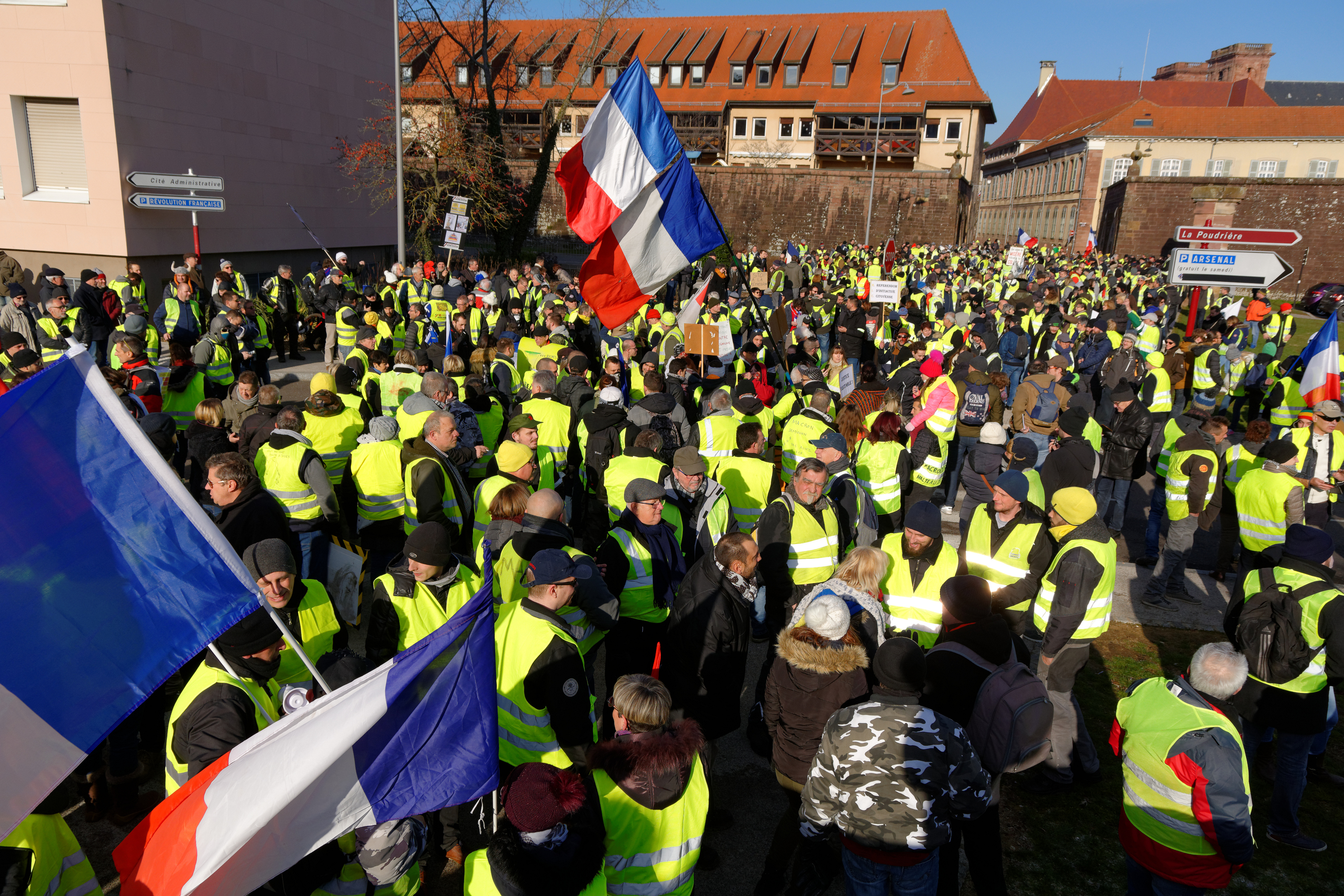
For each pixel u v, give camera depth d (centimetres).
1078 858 450
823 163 5469
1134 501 1091
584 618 434
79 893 282
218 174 1936
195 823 250
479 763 283
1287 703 450
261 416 676
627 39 5691
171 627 263
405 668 270
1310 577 446
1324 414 750
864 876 334
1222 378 1444
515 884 240
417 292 1662
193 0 1816
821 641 378
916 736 318
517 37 5406
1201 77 10275
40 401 259
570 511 823
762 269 2748
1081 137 5997
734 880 427
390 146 2491
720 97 5494
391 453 576
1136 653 669
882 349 1514
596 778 278
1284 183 4384
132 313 1134
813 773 335
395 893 307
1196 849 337
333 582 563
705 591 434
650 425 724
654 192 652
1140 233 4744
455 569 406
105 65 1598
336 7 2369
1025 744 358
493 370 986
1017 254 3122
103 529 260
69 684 250
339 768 259
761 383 1079
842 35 5572
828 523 538
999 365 1331
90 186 1652
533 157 5206
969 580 392
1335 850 462
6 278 1600
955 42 5353
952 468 983
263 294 1636
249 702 305
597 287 656
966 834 382
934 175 4856
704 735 441
